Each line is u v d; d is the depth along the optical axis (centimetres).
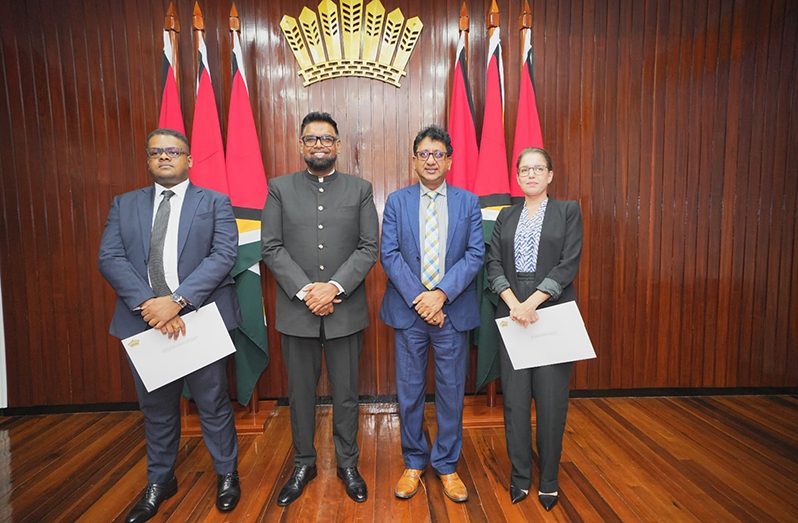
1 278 276
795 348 300
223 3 272
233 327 185
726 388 301
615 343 298
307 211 181
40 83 268
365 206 188
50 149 272
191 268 173
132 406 288
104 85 270
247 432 251
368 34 276
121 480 205
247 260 246
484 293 244
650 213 291
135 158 274
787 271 297
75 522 175
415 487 189
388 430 255
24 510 183
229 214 183
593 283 294
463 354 187
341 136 280
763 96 287
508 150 284
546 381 175
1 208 272
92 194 275
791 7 283
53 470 214
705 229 294
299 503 184
